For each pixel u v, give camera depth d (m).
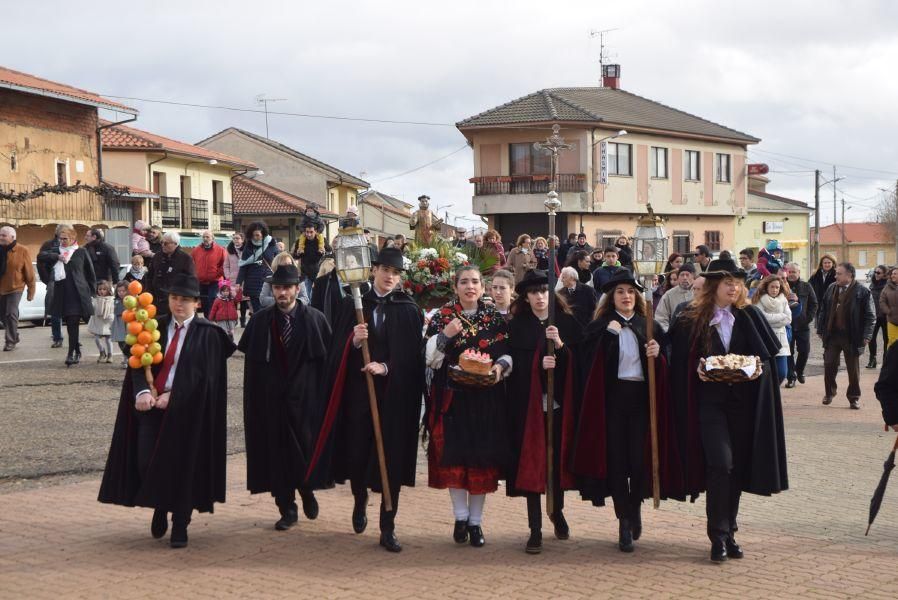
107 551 7.11
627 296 7.33
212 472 7.34
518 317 7.47
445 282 10.38
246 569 6.75
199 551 7.15
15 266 17.92
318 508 8.16
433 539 7.55
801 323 16.69
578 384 7.38
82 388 13.91
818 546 7.46
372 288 7.72
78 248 16.31
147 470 7.14
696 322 7.24
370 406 7.41
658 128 48.44
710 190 52.94
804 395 15.70
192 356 7.27
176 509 7.16
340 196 64.69
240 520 8.04
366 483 7.50
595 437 7.28
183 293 7.29
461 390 7.27
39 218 34.12
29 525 7.74
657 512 8.45
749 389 7.18
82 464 9.73
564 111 45.34
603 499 7.42
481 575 6.68
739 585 6.52
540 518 7.23
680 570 6.83
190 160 47.28
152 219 44.03
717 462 6.97
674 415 7.33
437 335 7.29
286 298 7.70
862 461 10.73
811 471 10.22
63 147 36.28
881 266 19.94
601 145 45.78
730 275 7.15
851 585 6.54
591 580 6.60
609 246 16.31
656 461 7.17
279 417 7.69
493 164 46.81
